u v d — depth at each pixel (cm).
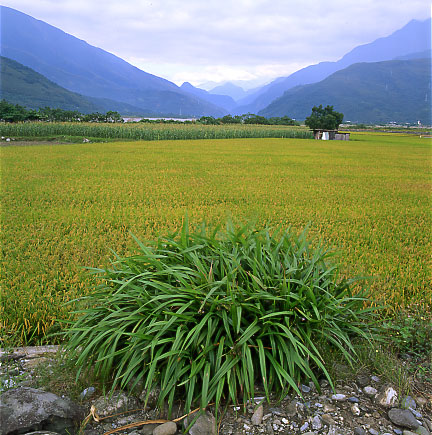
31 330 446
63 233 863
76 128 4838
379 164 2592
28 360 377
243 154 3055
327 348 340
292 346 300
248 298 299
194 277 334
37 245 738
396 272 647
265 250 365
